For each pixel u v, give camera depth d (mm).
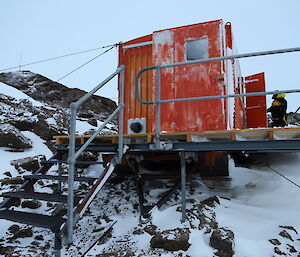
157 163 5730
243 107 7289
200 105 5215
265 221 3660
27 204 4227
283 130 3271
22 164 5566
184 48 5531
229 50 5785
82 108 11836
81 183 5309
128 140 4082
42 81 12328
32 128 7418
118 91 6102
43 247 3209
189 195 4562
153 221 3701
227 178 4961
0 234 3516
